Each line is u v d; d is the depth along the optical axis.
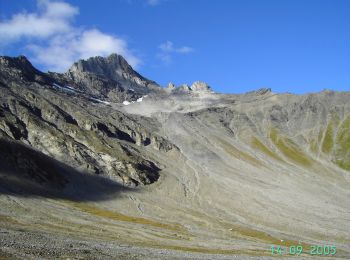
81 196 166.00
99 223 123.94
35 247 63.72
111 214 146.00
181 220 157.12
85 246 77.50
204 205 186.25
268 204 192.38
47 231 96.94
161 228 131.75
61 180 172.38
